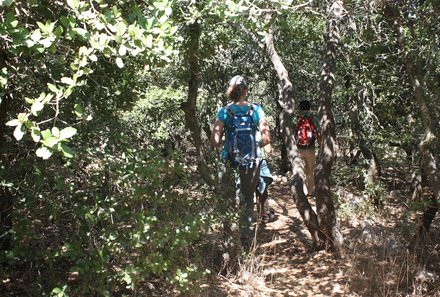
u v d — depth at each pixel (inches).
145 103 312.0
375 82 240.8
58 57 104.4
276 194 362.3
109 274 136.6
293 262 214.2
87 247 135.9
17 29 82.5
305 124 317.1
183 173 155.9
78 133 134.0
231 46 354.0
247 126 199.6
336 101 367.6
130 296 160.4
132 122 252.4
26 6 102.7
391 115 224.2
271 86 449.4
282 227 264.4
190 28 167.3
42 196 132.7
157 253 139.9
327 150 226.7
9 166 135.0
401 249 217.2
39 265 144.5
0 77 96.3
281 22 139.7
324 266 207.3
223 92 427.5
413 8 159.6
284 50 367.9
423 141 161.9
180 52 176.6
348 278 192.9
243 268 193.8
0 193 138.6
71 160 128.6
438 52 159.0
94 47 84.2
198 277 152.5
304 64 435.2
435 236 243.0
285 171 488.4
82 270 127.7
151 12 100.3
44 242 138.8
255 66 410.3
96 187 136.9
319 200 226.5
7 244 144.2
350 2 172.2
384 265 199.5
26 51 90.7
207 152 200.7
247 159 197.8
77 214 130.6
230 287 183.0
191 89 196.2
